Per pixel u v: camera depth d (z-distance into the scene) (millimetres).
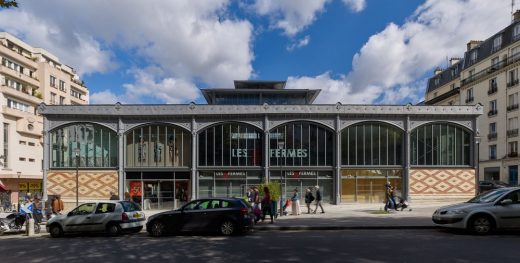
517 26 44375
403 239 12805
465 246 11188
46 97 59406
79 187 31562
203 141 31938
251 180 31672
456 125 31984
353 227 16281
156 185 31891
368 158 31812
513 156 43250
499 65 46594
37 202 20047
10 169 48062
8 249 12617
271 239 13461
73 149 31812
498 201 13508
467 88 53219
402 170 31781
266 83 43156
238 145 31828
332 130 31750
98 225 15945
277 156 31672
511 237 12938
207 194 31672
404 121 31859
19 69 54562
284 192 31609
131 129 31938
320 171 31797
